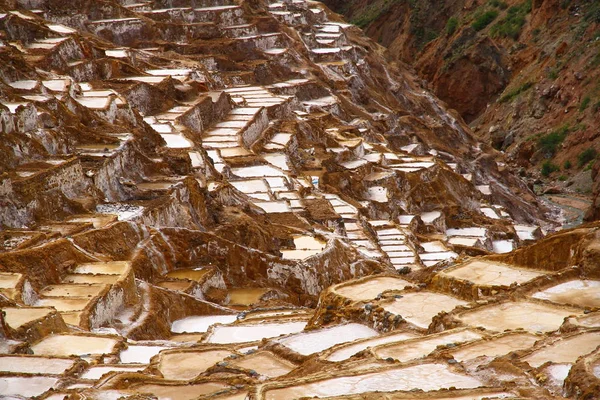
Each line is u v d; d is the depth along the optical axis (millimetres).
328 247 101688
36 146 90188
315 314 60094
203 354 53531
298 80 196875
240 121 149375
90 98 116500
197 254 90312
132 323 68812
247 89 179250
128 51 161625
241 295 88375
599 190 169500
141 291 75688
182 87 149500
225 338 62094
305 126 160750
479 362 40625
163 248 87125
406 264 111625
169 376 49469
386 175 153000
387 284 60969
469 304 51281
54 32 143250
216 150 131750
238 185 121938
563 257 56938
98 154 96188
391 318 52281
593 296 51250
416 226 143125
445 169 168875
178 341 67312
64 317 63312
